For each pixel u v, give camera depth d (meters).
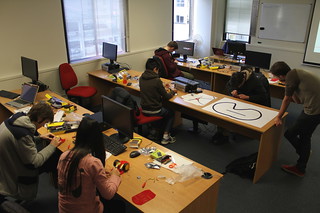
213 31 7.10
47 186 3.01
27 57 4.31
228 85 3.87
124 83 4.37
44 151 2.39
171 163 2.20
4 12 3.93
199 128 4.31
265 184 3.00
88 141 1.63
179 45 5.89
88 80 5.14
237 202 2.74
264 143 2.85
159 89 3.42
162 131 3.94
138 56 5.92
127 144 2.50
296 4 5.74
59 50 4.67
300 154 3.07
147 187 1.92
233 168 3.16
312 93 2.71
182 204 1.75
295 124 2.96
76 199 1.61
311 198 2.80
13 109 3.37
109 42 5.43
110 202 2.11
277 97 4.66
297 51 5.94
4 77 4.11
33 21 4.25
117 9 5.34
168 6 6.28
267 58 4.77
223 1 7.05
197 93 3.78
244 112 3.12
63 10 4.57
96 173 1.59
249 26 6.76
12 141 2.17
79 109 3.33
